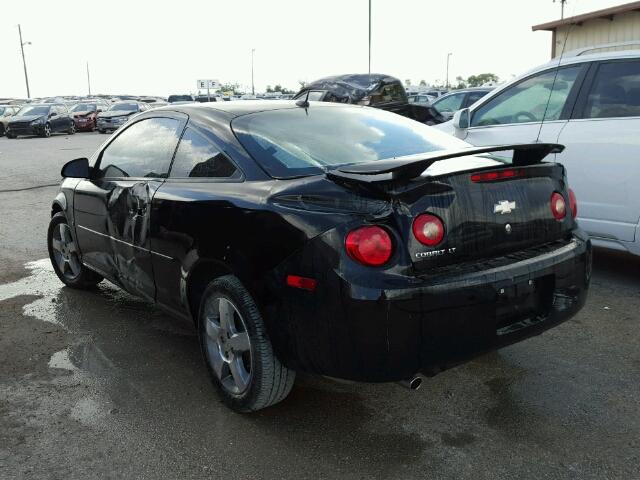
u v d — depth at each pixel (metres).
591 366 3.60
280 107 3.67
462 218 2.67
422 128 3.83
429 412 3.15
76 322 4.50
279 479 2.63
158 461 2.77
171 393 3.40
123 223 3.93
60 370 3.71
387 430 2.99
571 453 2.76
